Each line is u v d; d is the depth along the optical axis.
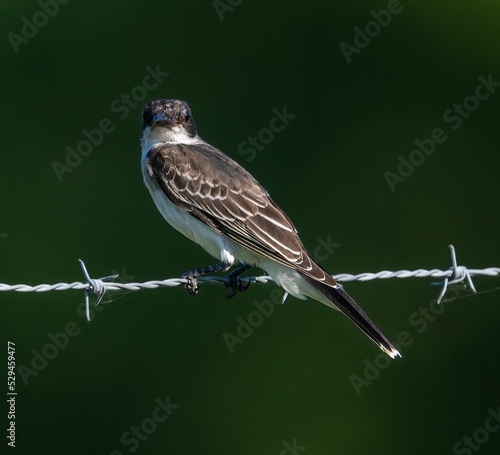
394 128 15.83
